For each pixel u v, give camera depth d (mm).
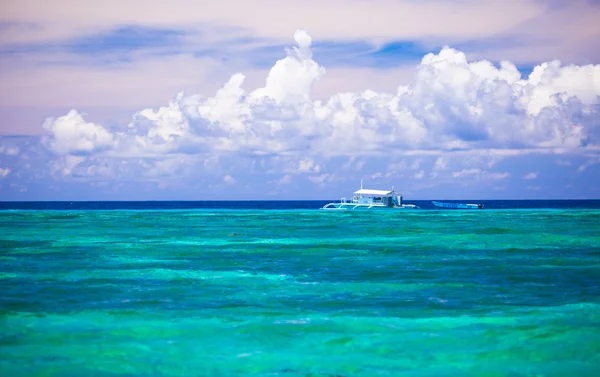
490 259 45656
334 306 27625
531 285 33312
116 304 28000
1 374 18453
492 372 18719
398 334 22641
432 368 19047
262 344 21500
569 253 49469
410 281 34938
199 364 19406
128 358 19938
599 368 19000
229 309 26922
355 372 18688
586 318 24891
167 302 28547
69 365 19266
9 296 30000
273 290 31938
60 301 28750
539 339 21875
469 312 26203
